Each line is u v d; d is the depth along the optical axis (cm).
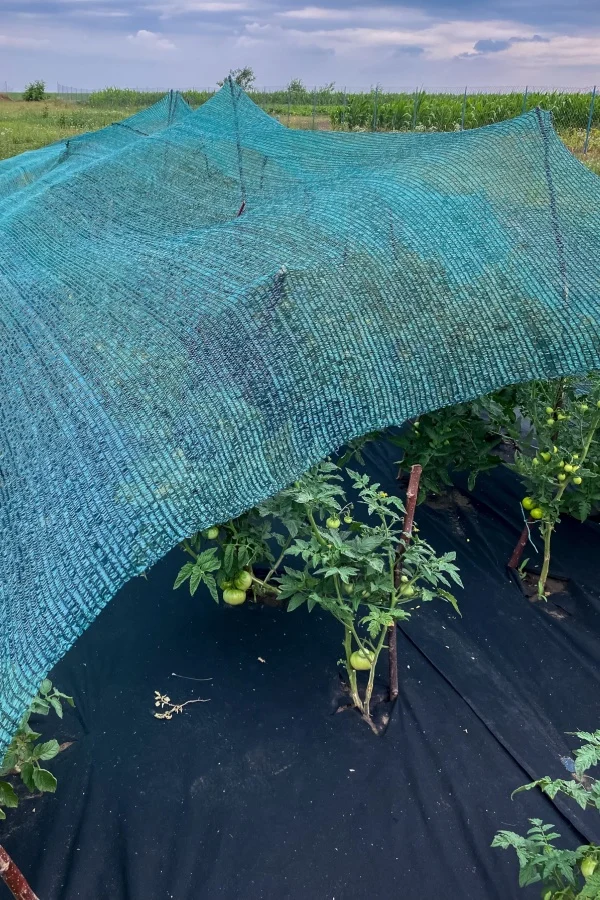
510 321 204
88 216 317
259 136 334
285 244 217
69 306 222
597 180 244
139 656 193
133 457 157
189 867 144
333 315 194
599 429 216
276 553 224
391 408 193
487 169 246
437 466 236
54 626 130
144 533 148
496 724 176
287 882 142
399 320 200
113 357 185
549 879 126
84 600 135
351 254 208
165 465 157
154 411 167
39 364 196
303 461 177
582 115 963
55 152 478
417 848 148
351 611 157
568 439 210
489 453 263
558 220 230
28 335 214
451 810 156
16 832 150
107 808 155
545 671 194
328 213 232
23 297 241
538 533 245
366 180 255
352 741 171
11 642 125
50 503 153
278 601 211
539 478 204
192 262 223
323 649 196
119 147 408
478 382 200
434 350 199
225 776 162
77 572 138
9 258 297
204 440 165
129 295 215
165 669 189
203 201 300
